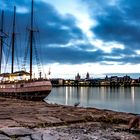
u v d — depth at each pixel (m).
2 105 21.41
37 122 10.70
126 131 8.75
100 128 9.43
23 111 15.84
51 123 10.46
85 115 13.58
